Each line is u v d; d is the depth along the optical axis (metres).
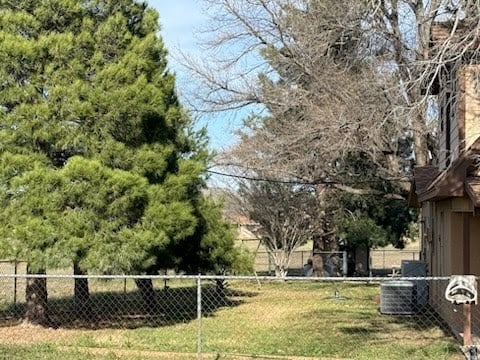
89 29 14.31
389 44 18.36
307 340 12.20
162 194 14.16
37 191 13.21
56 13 14.13
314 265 29.78
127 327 14.52
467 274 12.94
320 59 20.52
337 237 30.72
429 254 18.58
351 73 20.31
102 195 13.27
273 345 11.64
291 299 20.33
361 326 14.12
